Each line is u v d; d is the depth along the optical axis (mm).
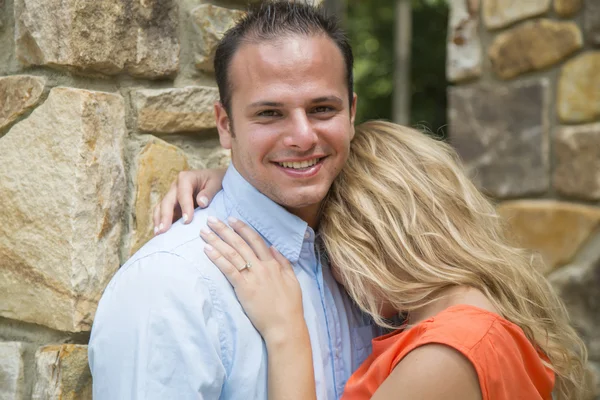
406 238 1368
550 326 1485
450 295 1349
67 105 1320
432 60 9430
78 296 1312
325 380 1378
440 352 1166
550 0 2631
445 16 9516
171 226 1334
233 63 1278
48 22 1307
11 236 1374
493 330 1215
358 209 1396
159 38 1457
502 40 2764
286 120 1259
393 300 1369
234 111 1300
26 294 1364
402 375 1178
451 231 1388
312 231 1405
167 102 1477
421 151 1497
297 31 1251
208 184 1443
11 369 1388
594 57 2562
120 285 1216
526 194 2750
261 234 1374
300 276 1392
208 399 1182
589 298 2611
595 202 2615
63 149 1322
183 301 1179
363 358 1487
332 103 1278
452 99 2906
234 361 1222
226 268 1246
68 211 1308
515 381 1215
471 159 2867
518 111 2746
